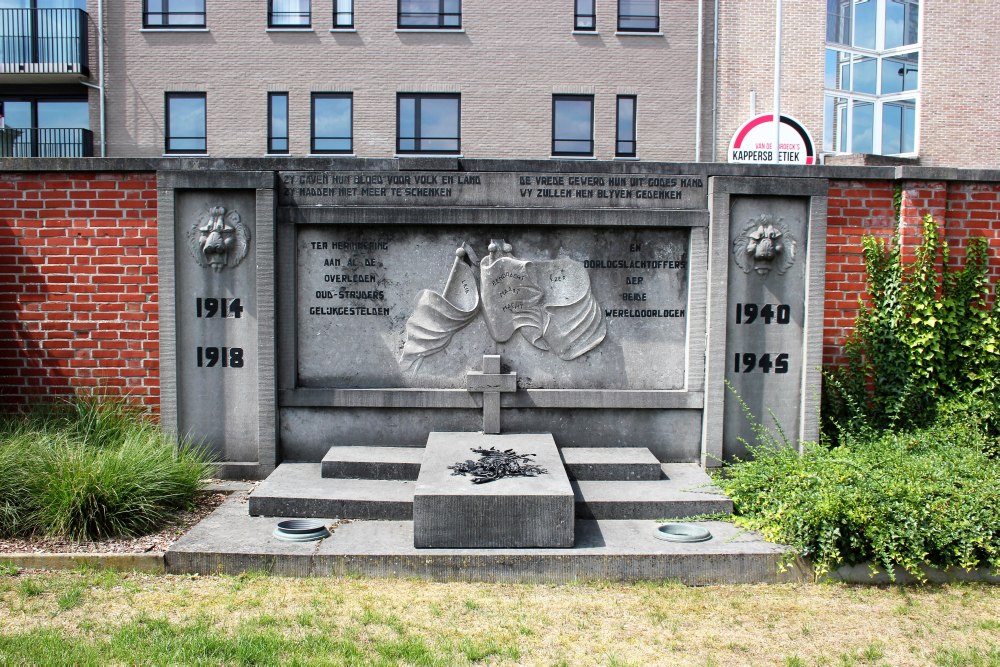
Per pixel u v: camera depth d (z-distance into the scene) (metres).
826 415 7.49
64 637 4.47
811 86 21.97
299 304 7.35
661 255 7.33
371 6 22.00
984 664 4.45
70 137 22.22
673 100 22.11
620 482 6.75
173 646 4.35
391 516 6.25
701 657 4.46
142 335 7.47
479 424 7.34
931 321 7.27
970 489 5.79
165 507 6.26
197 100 22.27
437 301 7.31
